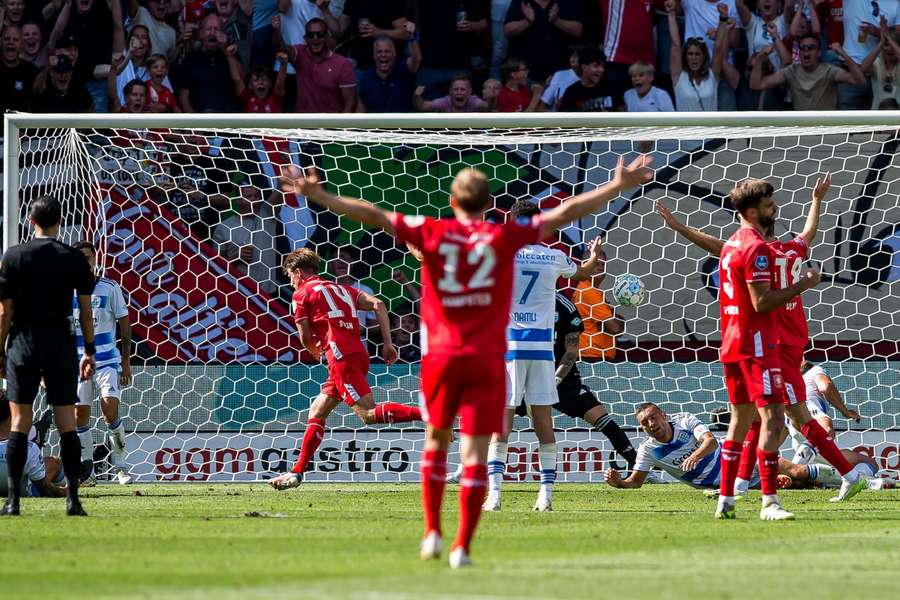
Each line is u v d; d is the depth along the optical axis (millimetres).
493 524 23781
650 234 45844
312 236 47094
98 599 13469
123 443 38594
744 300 24234
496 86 56531
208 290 45781
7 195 33312
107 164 47500
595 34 56906
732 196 24484
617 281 36094
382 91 56812
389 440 40562
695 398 42500
